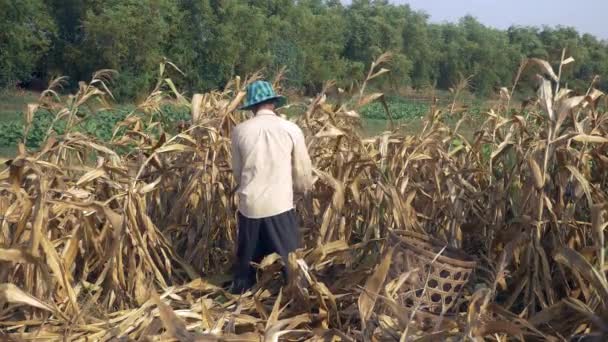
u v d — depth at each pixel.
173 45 43.44
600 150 5.26
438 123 6.70
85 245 5.11
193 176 5.88
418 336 3.94
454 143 7.07
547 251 4.96
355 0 68.88
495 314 4.45
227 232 6.02
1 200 4.79
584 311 3.98
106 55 40.00
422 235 5.13
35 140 16.50
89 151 6.31
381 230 5.71
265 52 47.28
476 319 3.70
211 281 5.39
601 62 64.56
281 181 4.98
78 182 5.07
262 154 4.95
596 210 4.21
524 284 4.82
